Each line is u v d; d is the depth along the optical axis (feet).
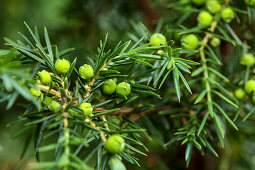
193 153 1.15
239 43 1.02
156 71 0.97
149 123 1.03
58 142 0.83
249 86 1.00
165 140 1.08
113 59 0.92
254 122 1.09
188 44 1.00
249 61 1.04
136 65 0.99
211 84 0.98
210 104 0.95
